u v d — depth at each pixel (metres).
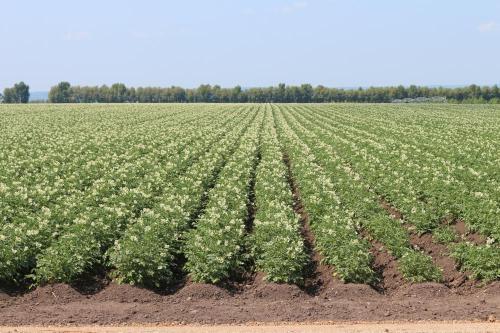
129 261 14.51
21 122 58.47
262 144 38.75
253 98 173.50
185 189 22.20
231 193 22.09
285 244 15.24
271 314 12.52
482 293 13.99
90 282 14.95
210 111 84.88
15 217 18.36
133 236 15.42
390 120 62.00
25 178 24.80
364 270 14.64
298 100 172.75
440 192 21.81
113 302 13.67
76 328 11.88
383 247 16.69
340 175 26.48
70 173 26.42
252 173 28.02
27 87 170.25
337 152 35.31
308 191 22.67
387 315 12.34
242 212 19.59
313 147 36.94
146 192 21.97
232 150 35.78
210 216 18.27
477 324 11.75
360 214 19.41
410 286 14.23
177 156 30.73
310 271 15.74
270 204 19.84
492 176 25.84
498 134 43.84
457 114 74.44
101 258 15.77
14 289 14.48
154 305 13.34
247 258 15.89
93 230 16.36
